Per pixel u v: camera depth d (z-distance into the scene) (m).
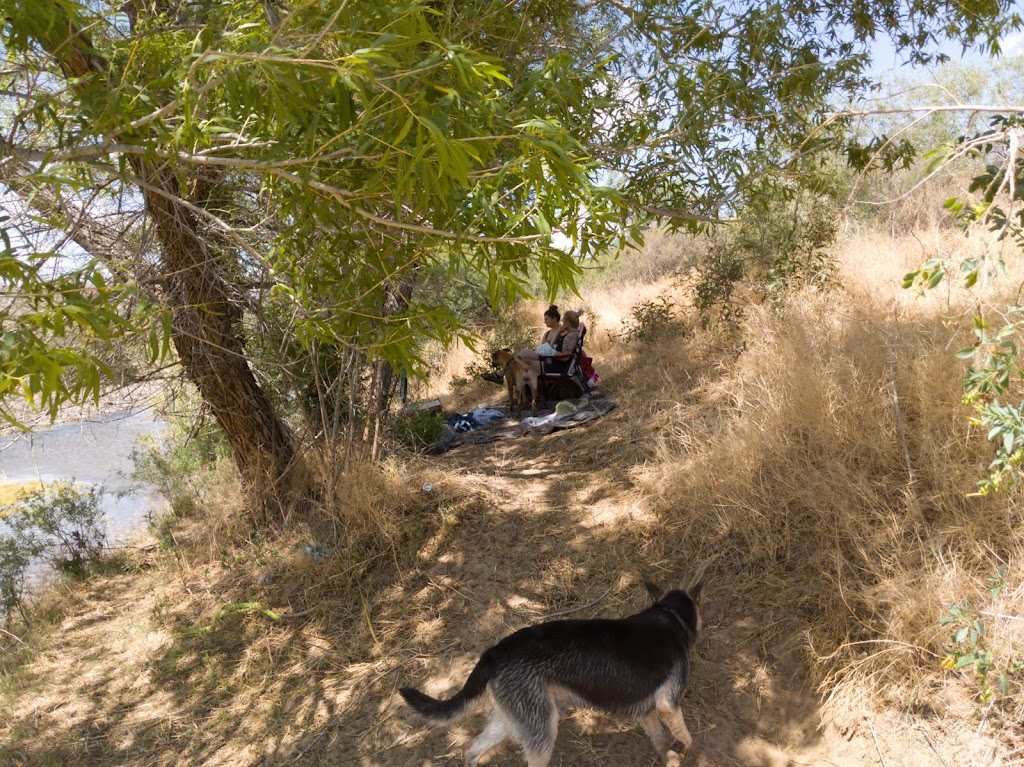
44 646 5.57
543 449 7.09
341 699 4.24
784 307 7.02
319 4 2.07
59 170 2.35
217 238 5.18
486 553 5.13
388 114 2.12
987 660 2.66
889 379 4.70
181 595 5.85
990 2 4.73
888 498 4.11
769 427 4.82
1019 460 2.40
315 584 5.33
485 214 2.45
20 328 1.79
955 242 6.86
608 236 2.76
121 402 6.36
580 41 4.78
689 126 3.94
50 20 2.17
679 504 4.86
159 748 4.20
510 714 3.09
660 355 8.85
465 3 3.71
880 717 3.21
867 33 5.25
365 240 2.90
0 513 7.35
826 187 5.00
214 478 8.02
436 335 2.82
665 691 3.16
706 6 4.24
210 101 2.78
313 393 6.96
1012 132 1.80
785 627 3.82
